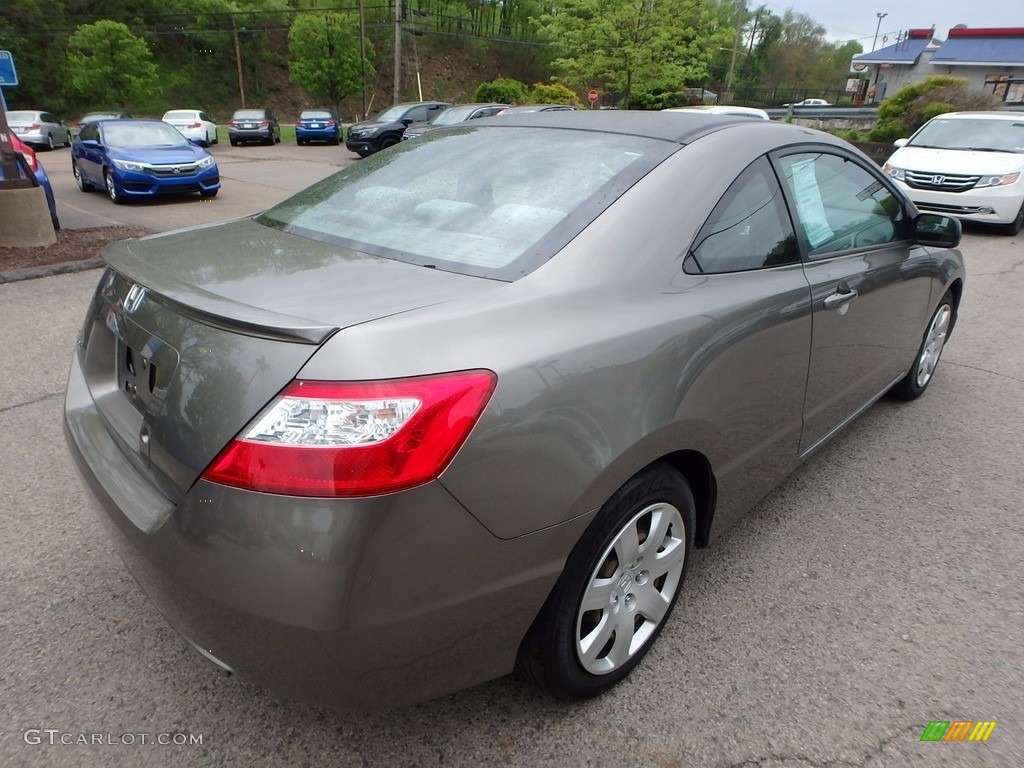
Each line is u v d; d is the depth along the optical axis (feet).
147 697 6.95
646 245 6.85
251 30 198.80
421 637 5.37
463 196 7.67
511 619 5.84
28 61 159.94
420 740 6.56
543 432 5.51
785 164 8.87
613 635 6.90
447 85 227.81
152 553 5.50
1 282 21.50
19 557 8.93
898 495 11.03
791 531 10.03
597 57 81.51
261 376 5.01
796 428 9.15
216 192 42.98
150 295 6.15
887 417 13.93
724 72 202.69
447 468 5.04
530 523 5.57
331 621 4.95
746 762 6.40
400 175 8.60
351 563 4.85
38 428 12.28
